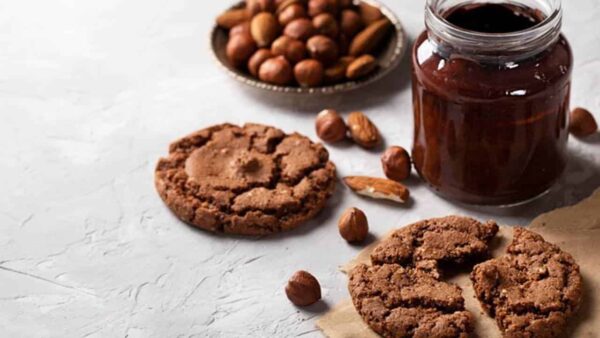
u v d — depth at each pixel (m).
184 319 0.63
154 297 0.64
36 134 0.75
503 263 0.63
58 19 0.84
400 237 0.65
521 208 0.68
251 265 0.66
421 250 0.64
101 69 0.79
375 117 0.74
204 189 0.68
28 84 0.79
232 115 0.75
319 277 0.65
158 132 0.74
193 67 0.79
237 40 0.76
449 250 0.64
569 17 0.79
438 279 0.63
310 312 0.63
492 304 0.61
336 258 0.66
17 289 0.65
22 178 0.72
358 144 0.72
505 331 0.60
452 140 0.65
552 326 0.60
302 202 0.68
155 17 0.83
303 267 0.65
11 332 0.63
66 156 0.73
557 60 0.64
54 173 0.72
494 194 0.67
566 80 0.64
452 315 0.60
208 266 0.66
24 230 0.69
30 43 0.82
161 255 0.66
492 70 0.63
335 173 0.70
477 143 0.65
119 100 0.77
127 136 0.74
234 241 0.67
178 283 0.65
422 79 0.65
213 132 0.72
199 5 0.84
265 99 0.76
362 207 0.68
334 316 0.62
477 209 0.68
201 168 0.69
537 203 0.68
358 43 0.76
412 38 0.79
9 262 0.67
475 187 0.67
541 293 0.61
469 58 0.63
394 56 0.76
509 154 0.65
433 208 0.68
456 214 0.68
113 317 0.64
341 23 0.77
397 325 0.60
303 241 0.67
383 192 0.68
